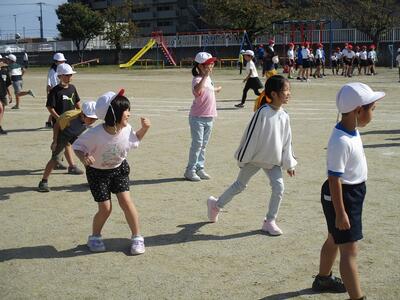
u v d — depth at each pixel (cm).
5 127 1228
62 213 620
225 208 629
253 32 4500
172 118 1338
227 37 4712
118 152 510
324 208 421
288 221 587
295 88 2147
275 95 533
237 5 4388
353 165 407
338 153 402
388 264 488
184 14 7419
